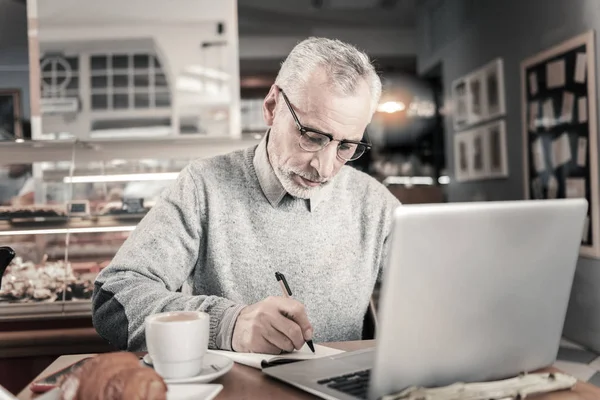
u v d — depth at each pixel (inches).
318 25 230.1
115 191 94.6
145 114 149.7
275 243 53.3
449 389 27.1
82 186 92.9
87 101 148.6
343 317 53.9
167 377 31.0
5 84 198.2
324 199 54.9
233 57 150.5
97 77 148.9
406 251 25.0
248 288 52.9
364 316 56.2
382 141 226.1
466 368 29.1
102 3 148.5
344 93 43.2
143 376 25.6
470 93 193.0
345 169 58.5
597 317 125.7
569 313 137.6
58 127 148.3
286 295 42.1
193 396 28.3
